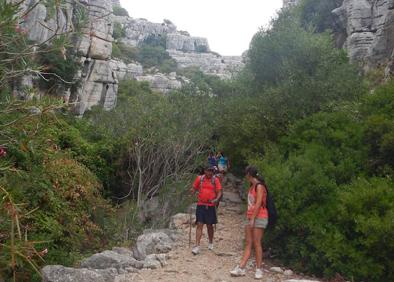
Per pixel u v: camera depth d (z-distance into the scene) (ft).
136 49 344.28
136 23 423.23
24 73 13.73
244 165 50.72
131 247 32.58
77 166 40.70
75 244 31.68
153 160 53.62
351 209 23.47
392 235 20.63
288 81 45.98
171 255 25.05
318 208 24.81
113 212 42.32
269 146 36.47
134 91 180.24
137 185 55.57
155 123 54.70
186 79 277.23
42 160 28.32
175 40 424.05
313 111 40.60
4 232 15.52
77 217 34.60
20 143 13.91
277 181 26.61
